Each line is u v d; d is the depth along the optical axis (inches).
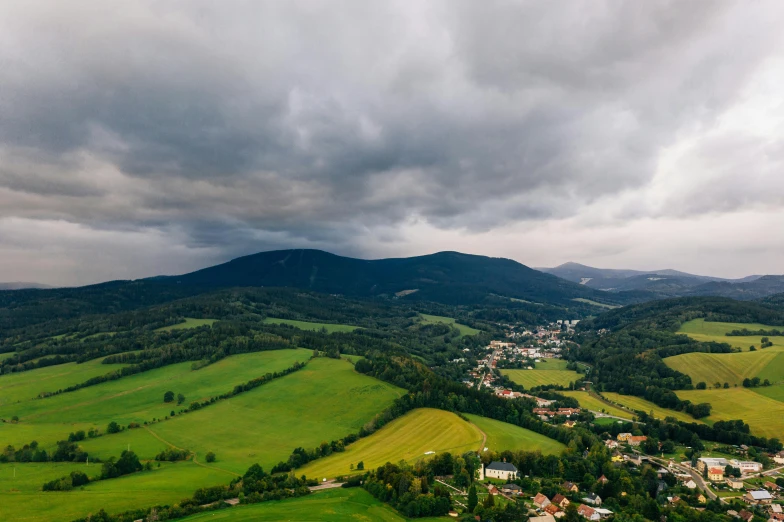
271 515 5723.4
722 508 6348.4
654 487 7047.2
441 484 6678.2
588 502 6348.4
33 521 5639.8
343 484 6737.2
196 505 6181.1
